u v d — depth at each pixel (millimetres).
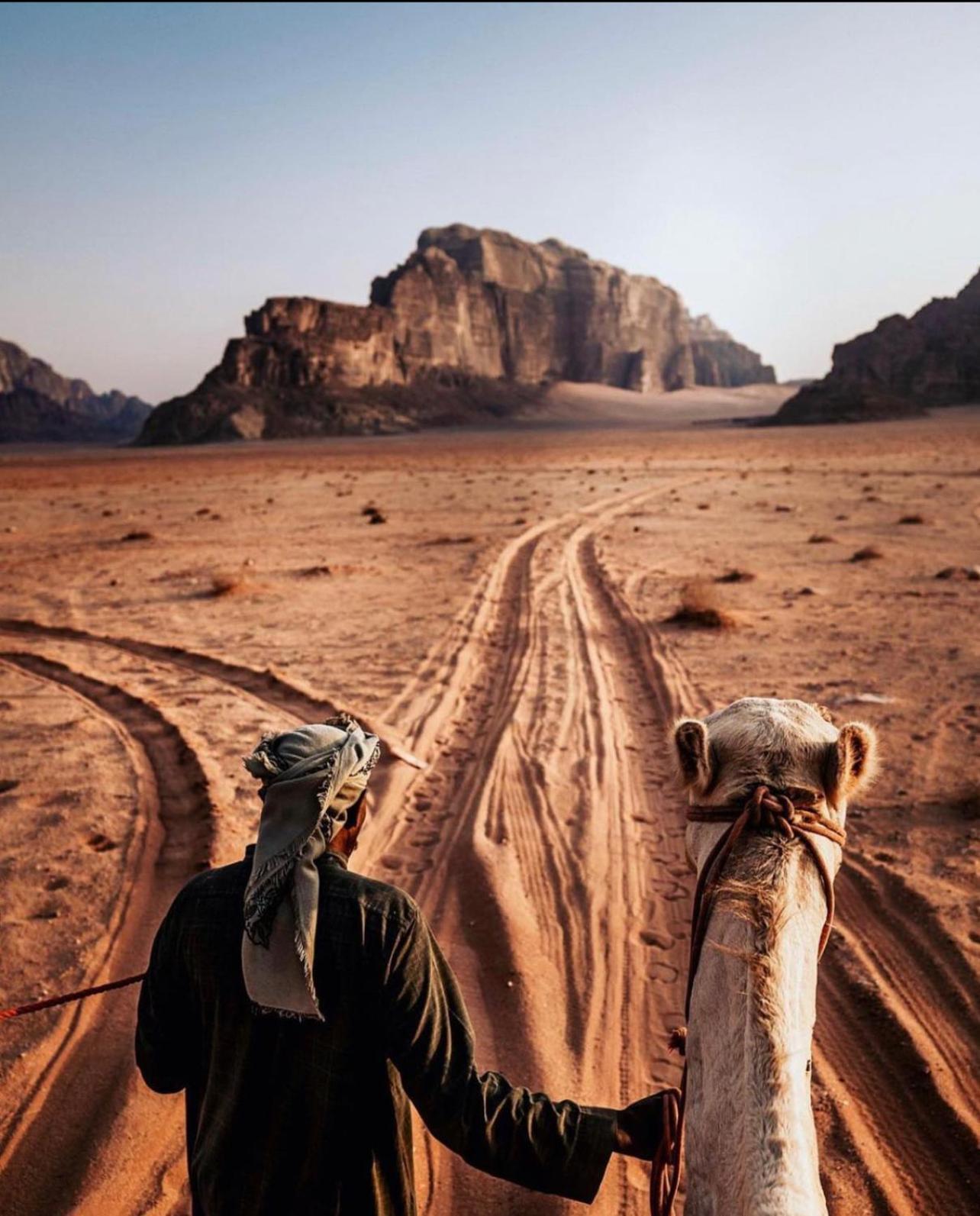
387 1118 1938
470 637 12867
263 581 18109
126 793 7465
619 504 33438
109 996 4824
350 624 14000
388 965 1832
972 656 11102
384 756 8250
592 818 6977
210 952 1900
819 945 2031
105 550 23281
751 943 1850
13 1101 4078
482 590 16484
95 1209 3504
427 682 10695
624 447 96188
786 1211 1460
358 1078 1860
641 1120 1969
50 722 9422
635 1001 4797
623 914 5625
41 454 168250
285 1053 1850
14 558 22156
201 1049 2014
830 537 22094
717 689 10219
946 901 5555
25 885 5984
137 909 5676
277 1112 1857
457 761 8234
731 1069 1708
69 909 5676
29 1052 4379
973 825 6594
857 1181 3580
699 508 31328
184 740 8633
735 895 1937
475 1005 4758
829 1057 4324
